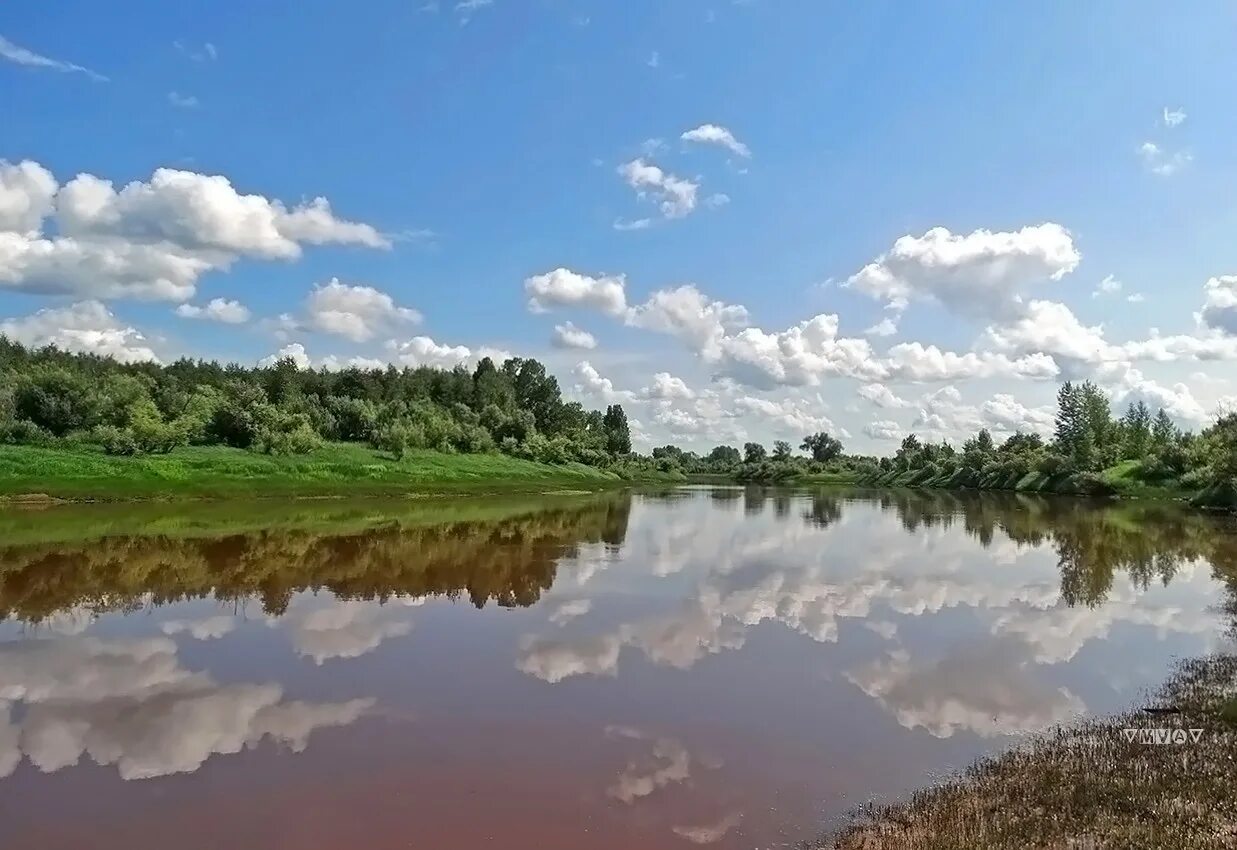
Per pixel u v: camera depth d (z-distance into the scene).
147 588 28.30
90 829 11.33
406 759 13.81
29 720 15.62
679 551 40.75
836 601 27.88
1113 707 16.50
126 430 69.38
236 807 11.98
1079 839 10.33
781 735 14.98
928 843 10.45
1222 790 11.77
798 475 172.75
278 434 81.50
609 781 12.92
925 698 17.16
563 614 25.27
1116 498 97.12
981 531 53.16
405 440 97.81
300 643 21.41
